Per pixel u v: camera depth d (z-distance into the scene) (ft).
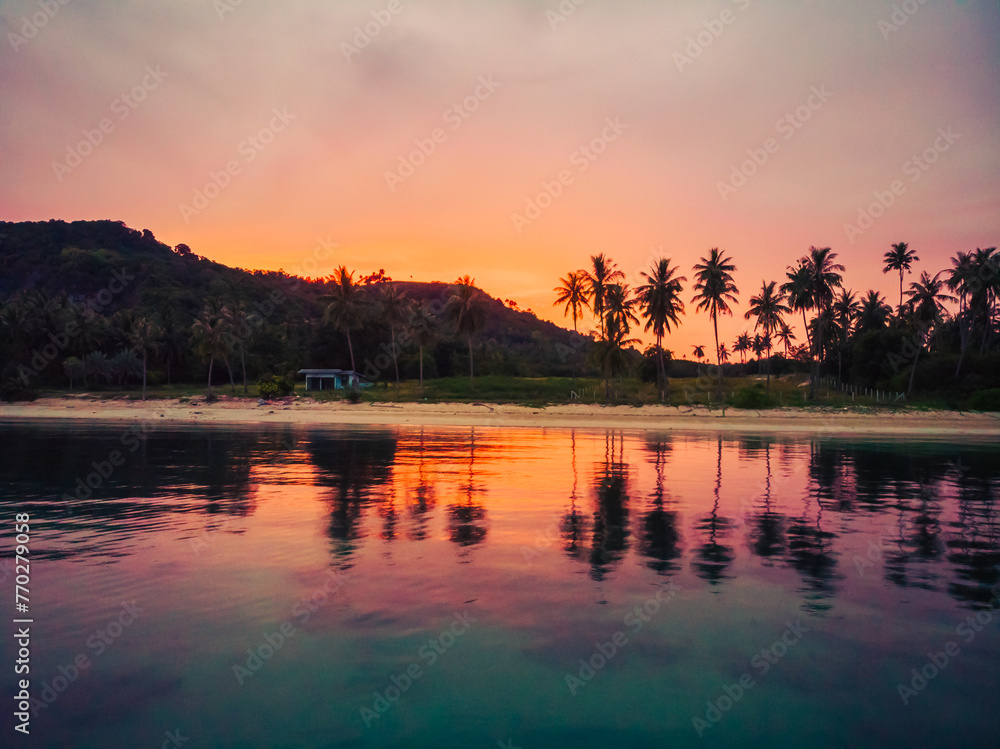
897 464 85.40
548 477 68.03
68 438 114.73
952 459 92.94
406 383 300.81
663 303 228.63
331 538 40.04
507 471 72.84
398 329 350.02
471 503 52.42
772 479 68.64
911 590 31.04
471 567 33.96
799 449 106.32
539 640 24.80
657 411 197.36
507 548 37.91
